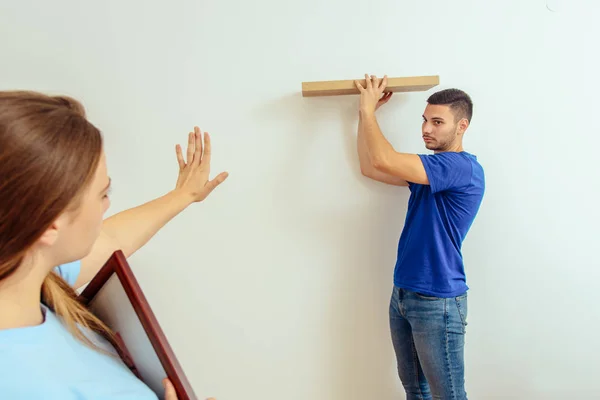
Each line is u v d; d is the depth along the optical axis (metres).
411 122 1.45
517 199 1.50
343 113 1.46
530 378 1.61
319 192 1.51
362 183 1.50
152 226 0.96
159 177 1.52
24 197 0.47
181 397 0.61
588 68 1.42
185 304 1.60
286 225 1.54
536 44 1.41
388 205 1.51
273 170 1.50
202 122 1.48
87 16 1.43
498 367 1.61
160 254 1.57
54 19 1.44
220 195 1.53
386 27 1.41
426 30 1.41
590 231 1.51
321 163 1.49
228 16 1.42
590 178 1.48
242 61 1.44
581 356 1.59
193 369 1.65
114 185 1.52
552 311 1.57
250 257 1.56
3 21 1.44
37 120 0.48
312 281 1.57
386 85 1.32
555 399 1.62
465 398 1.38
